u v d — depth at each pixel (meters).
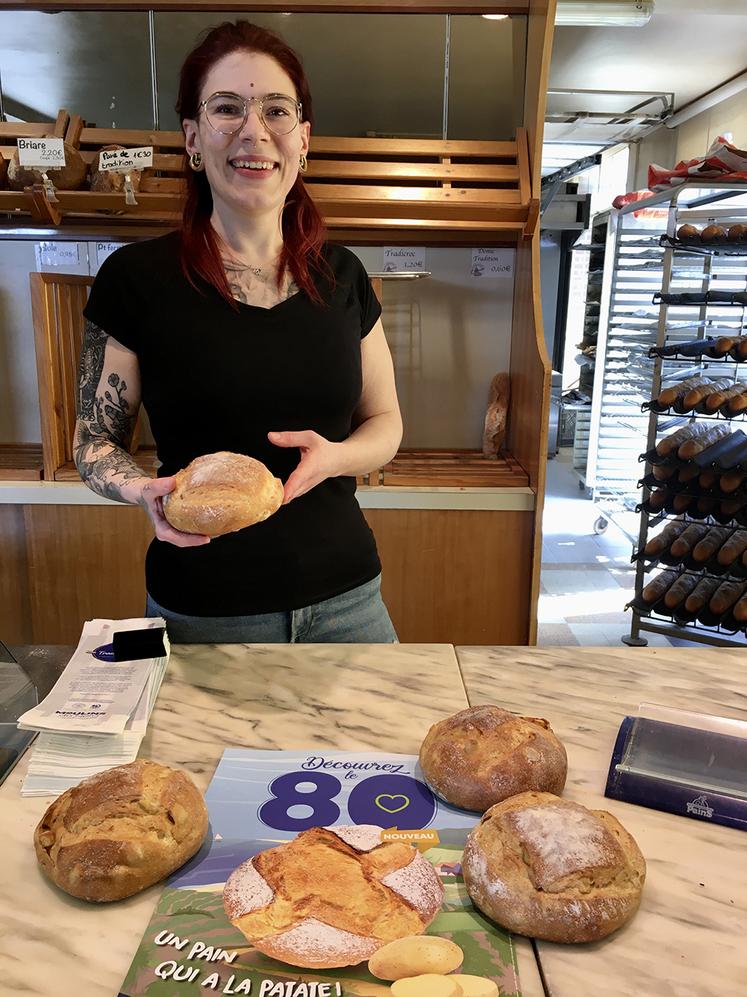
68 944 0.64
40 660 1.15
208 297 1.27
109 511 2.38
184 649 1.20
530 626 2.48
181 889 0.69
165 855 0.70
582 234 7.35
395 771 0.87
